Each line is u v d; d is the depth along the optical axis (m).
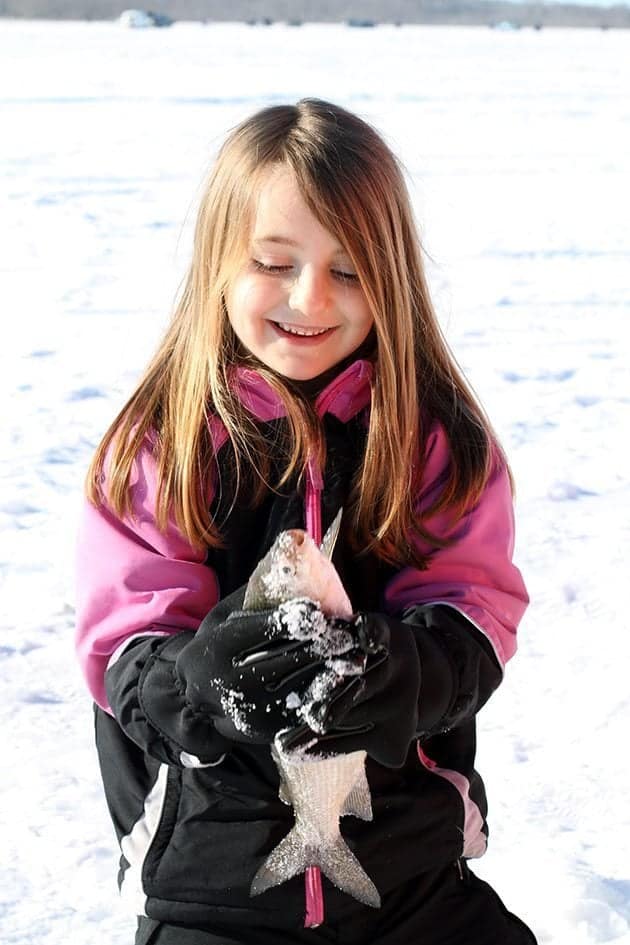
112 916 2.59
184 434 1.87
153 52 43.91
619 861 2.78
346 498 1.89
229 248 1.86
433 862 1.83
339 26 121.00
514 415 6.29
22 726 3.37
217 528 1.88
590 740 3.31
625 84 30.67
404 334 1.87
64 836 2.87
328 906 1.76
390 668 1.57
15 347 7.47
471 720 1.97
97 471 1.95
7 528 4.84
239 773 1.80
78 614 1.92
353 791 1.67
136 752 1.88
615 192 13.98
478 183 14.30
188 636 1.76
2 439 5.86
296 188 1.80
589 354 7.46
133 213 12.09
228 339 1.94
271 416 1.90
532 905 2.62
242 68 34.19
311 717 1.50
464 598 1.87
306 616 1.51
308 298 1.81
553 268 9.95
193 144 17.25
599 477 5.43
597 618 4.05
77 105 22.61
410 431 1.88
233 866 1.77
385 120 20.12
